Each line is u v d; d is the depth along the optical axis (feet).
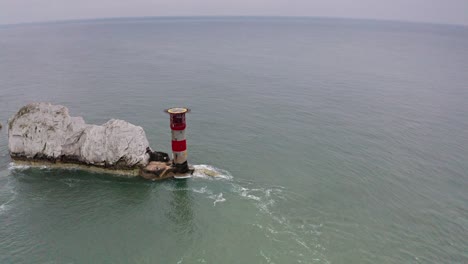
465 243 128.16
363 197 154.51
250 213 143.02
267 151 197.06
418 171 177.58
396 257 120.78
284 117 252.42
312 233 131.64
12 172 173.06
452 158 192.75
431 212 145.18
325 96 309.63
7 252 121.39
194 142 206.80
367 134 223.71
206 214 143.02
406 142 212.84
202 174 171.32
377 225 136.56
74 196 155.12
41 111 180.86
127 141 171.32
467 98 312.91
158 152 181.37
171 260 119.03
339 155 193.16
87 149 173.68
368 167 180.34
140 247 125.08
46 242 126.72
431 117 259.60
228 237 129.80
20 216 140.67
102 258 119.65
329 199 152.76
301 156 191.52
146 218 141.38
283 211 144.36
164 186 163.73
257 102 287.89
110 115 252.01
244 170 176.45
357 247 124.98
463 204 151.02
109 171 173.47
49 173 173.27
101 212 144.66
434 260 119.96
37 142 177.58
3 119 247.09
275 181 166.81
